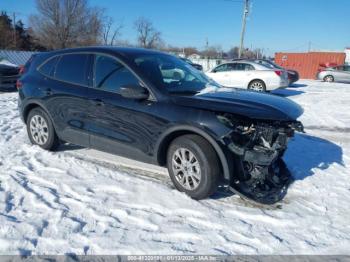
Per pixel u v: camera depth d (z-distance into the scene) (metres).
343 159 6.13
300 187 4.82
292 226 3.81
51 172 4.94
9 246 3.24
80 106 5.20
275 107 4.17
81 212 3.88
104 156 5.74
